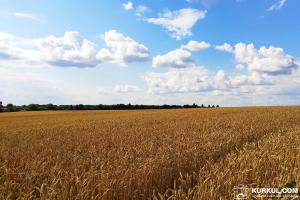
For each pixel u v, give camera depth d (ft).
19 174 25.30
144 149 34.99
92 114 171.32
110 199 20.45
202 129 56.24
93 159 30.94
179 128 59.52
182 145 36.17
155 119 92.99
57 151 38.29
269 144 35.60
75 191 21.07
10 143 50.57
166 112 154.30
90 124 85.87
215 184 20.70
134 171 24.41
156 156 28.78
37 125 94.53
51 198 19.38
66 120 117.29
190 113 125.49
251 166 24.67
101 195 20.21
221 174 22.36
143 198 21.61
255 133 48.88
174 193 19.45
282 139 38.88
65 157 33.53
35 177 25.26
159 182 23.85
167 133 51.75
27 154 37.40
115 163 27.66
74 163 29.43
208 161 28.37
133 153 33.01
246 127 55.83
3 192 21.35
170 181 24.81
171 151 31.91
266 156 27.78
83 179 22.38
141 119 96.78
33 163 29.63
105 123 86.74
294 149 32.07
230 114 103.19
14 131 73.82
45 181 24.16
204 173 24.43
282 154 28.81
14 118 150.92
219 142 38.06
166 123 74.38
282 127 56.39
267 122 65.77
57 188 20.79
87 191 19.90
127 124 78.28
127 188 21.54
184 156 29.68
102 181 21.26
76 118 129.49
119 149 36.88
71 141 48.29
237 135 43.83
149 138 45.27
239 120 73.05
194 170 27.48
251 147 35.50
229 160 26.55
